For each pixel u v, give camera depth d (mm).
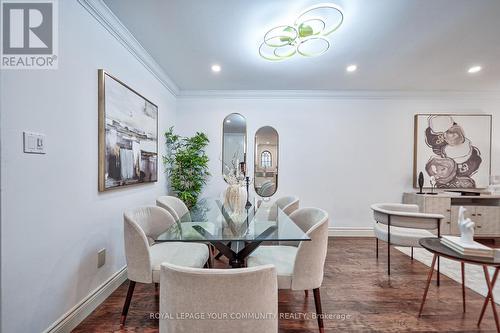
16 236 1157
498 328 1409
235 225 1731
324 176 3766
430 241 1715
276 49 2395
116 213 2043
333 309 1747
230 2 1703
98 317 1634
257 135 3781
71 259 1510
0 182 1090
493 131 3713
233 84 3463
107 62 1896
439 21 1903
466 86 3459
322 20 1813
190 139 3570
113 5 1739
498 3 1684
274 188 3764
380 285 2109
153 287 2047
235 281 842
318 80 3266
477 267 2480
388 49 2379
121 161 2049
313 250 1392
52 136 1364
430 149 3682
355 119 3738
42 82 1305
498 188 3521
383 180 3730
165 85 3221
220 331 868
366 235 3699
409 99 3719
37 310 1269
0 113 1094
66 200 1467
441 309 1750
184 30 2072
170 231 1604
